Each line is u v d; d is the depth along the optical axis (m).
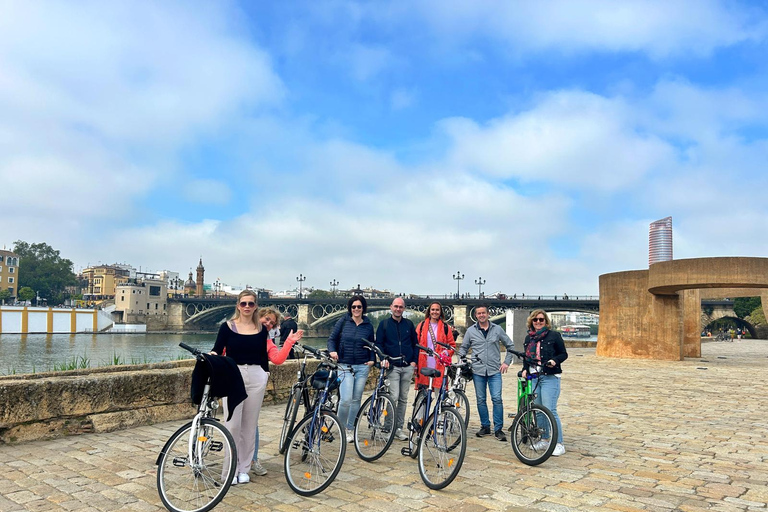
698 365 19.03
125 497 4.64
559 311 71.00
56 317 108.62
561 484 5.10
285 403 9.99
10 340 89.25
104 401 7.30
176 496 4.34
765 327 71.88
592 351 27.59
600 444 6.86
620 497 4.72
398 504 4.54
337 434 4.81
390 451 6.39
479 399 7.41
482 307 7.46
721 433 7.60
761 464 5.89
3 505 4.42
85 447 6.36
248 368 5.18
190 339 96.44
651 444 6.87
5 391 6.42
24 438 6.52
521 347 17.72
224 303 116.06
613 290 22.42
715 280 18.16
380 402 6.03
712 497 4.74
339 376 6.45
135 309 120.06
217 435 4.49
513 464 5.84
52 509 4.34
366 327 6.73
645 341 21.41
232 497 4.73
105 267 171.00
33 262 148.00
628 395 11.59
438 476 4.98
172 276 194.25
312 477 4.80
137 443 6.57
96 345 78.62
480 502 4.58
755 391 12.26
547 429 5.75
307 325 98.06
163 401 7.97
